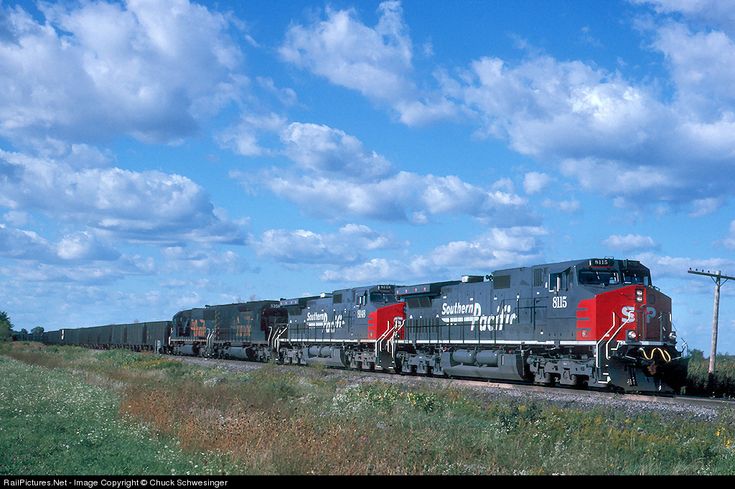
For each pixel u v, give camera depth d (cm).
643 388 2508
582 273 2672
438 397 2141
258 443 1312
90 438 1488
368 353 4044
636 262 2706
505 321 3067
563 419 1672
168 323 7175
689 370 3141
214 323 6231
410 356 3753
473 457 1329
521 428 1575
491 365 3136
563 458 1305
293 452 1250
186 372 3544
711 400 2383
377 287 4112
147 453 1363
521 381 3142
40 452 1370
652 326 2591
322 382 2780
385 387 2247
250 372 3394
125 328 8262
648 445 1409
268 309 5375
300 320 4938
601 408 1852
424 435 1459
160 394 2145
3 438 1478
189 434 1464
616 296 2570
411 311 3847
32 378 3033
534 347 2923
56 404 2062
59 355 5850
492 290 3178
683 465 1258
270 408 1866
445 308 3534
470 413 1875
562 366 2714
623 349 2516
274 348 5156
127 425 1680
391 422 1606
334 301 4494
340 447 1282
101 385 2745
